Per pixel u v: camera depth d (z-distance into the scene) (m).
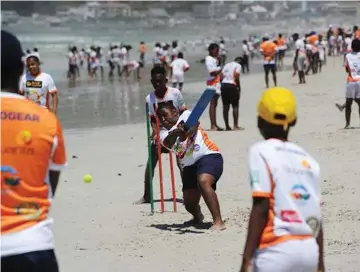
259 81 68.31
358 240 15.21
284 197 8.22
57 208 20.11
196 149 16.86
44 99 23.36
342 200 18.77
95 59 88.38
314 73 69.62
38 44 185.88
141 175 24.86
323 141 28.56
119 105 52.69
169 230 17.27
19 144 8.22
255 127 36.31
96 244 16.23
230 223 17.39
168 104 18.28
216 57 35.56
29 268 8.08
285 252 8.15
